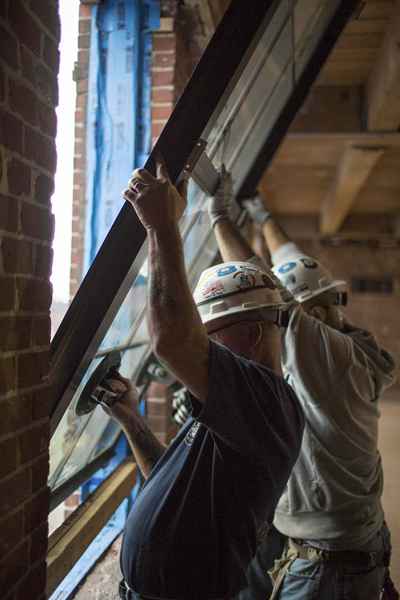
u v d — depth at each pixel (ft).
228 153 7.13
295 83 8.13
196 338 3.66
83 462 7.43
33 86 3.89
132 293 6.12
